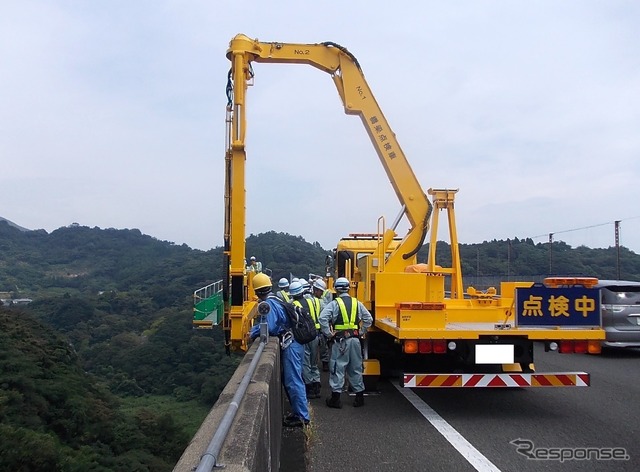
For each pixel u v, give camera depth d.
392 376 8.63
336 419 6.67
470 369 8.18
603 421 6.58
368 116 11.57
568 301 6.86
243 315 10.51
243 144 10.59
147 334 58.34
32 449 25.53
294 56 11.57
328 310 7.35
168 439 34.84
